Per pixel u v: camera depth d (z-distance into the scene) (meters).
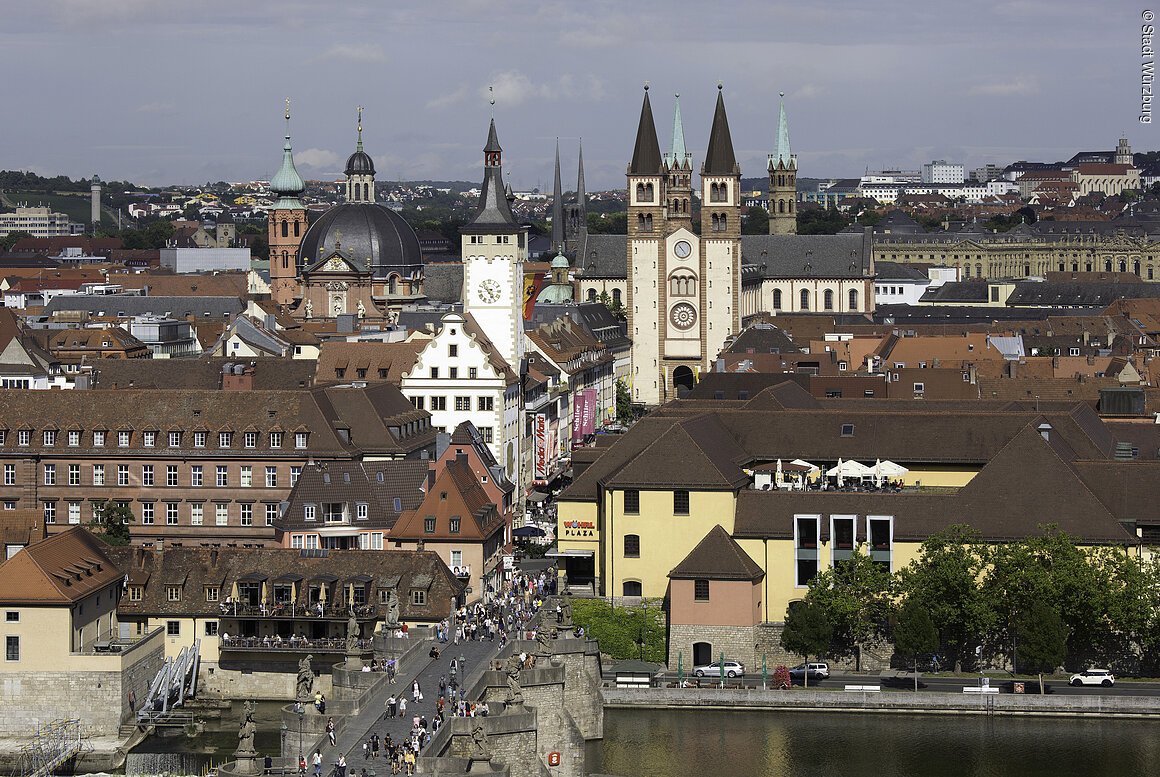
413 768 193.50
